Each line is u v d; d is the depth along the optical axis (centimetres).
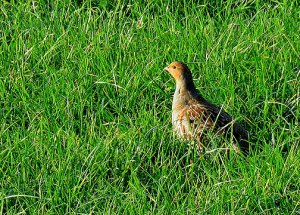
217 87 1405
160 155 1276
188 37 1531
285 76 1412
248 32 1546
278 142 1258
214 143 1256
